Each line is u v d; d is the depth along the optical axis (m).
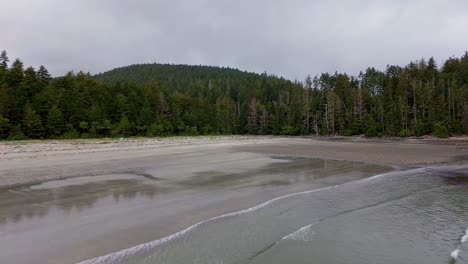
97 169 22.72
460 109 81.25
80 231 10.59
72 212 12.54
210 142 58.12
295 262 9.15
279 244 10.23
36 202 13.82
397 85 93.44
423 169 25.25
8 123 58.06
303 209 13.98
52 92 66.88
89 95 74.62
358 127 88.88
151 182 18.70
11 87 64.94
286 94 125.69
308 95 111.19
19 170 21.27
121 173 21.52
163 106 91.88
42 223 11.21
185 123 97.25
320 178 20.92
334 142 62.78
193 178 20.19
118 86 85.38
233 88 150.25
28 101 63.53
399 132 80.62
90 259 8.67
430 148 45.03
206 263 8.78
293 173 22.61
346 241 10.77
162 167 24.45
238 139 72.81
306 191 17.17
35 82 69.62
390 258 9.68
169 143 52.34
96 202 14.05
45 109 64.19
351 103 97.31
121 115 77.69
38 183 17.72
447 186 19.20
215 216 12.66
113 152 34.66
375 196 16.62
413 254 9.99
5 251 8.98
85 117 69.88
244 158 31.05
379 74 110.56
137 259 8.82
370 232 11.65
